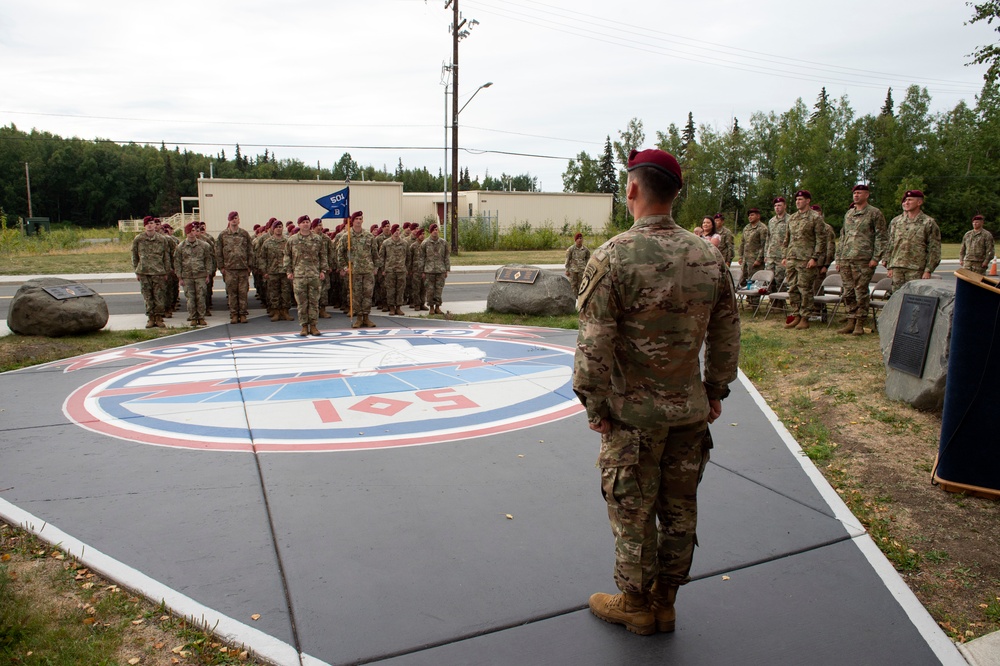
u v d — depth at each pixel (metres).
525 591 3.27
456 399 6.94
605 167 83.81
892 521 4.12
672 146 69.31
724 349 2.81
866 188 9.66
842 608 3.17
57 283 10.82
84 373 8.18
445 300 16.75
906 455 5.13
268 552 3.63
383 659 2.75
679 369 2.66
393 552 3.65
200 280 12.12
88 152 94.19
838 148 60.22
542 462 5.09
